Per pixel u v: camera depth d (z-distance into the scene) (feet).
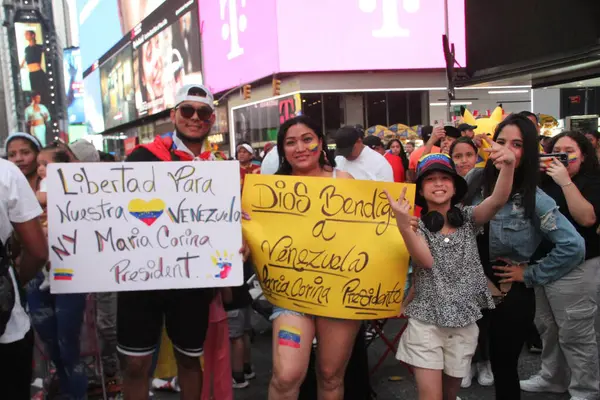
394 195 9.84
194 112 10.64
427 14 81.71
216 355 11.21
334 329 9.91
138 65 151.02
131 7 153.28
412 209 9.72
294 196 9.99
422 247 9.28
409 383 14.47
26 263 9.04
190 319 10.37
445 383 10.23
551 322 12.92
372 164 16.88
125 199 9.79
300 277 9.86
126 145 81.20
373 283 9.80
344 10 80.74
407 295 10.94
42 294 12.62
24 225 8.62
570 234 10.27
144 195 9.82
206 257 9.94
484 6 39.22
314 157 10.42
